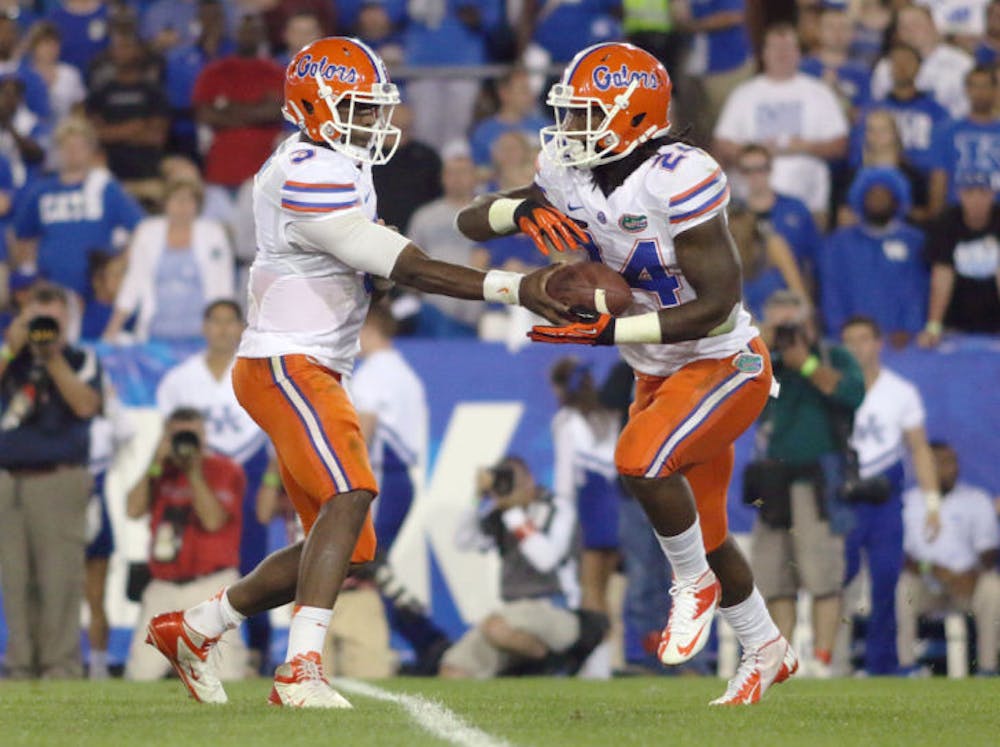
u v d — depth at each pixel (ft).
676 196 47.55
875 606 89.25
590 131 48.26
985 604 90.48
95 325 112.88
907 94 114.52
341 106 49.83
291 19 127.34
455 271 48.14
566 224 49.42
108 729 42.63
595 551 91.20
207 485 89.04
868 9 121.19
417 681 80.12
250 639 90.48
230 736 40.16
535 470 91.66
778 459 87.51
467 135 120.16
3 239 121.29
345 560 48.19
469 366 93.15
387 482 91.61
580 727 43.24
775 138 113.50
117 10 123.54
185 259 108.17
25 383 87.97
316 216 48.49
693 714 48.49
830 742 39.91
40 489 87.71
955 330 106.52
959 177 111.75
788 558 87.81
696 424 49.24
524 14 127.34
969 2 119.34
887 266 105.91
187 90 125.49
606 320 47.62
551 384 92.53
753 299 101.55
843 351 87.97
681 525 49.57
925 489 91.15
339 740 38.99
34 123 125.49
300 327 49.67
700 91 117.60
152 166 121.60
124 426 93.20
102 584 91.97
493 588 90.22
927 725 45.39
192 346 94.27
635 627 89.15
